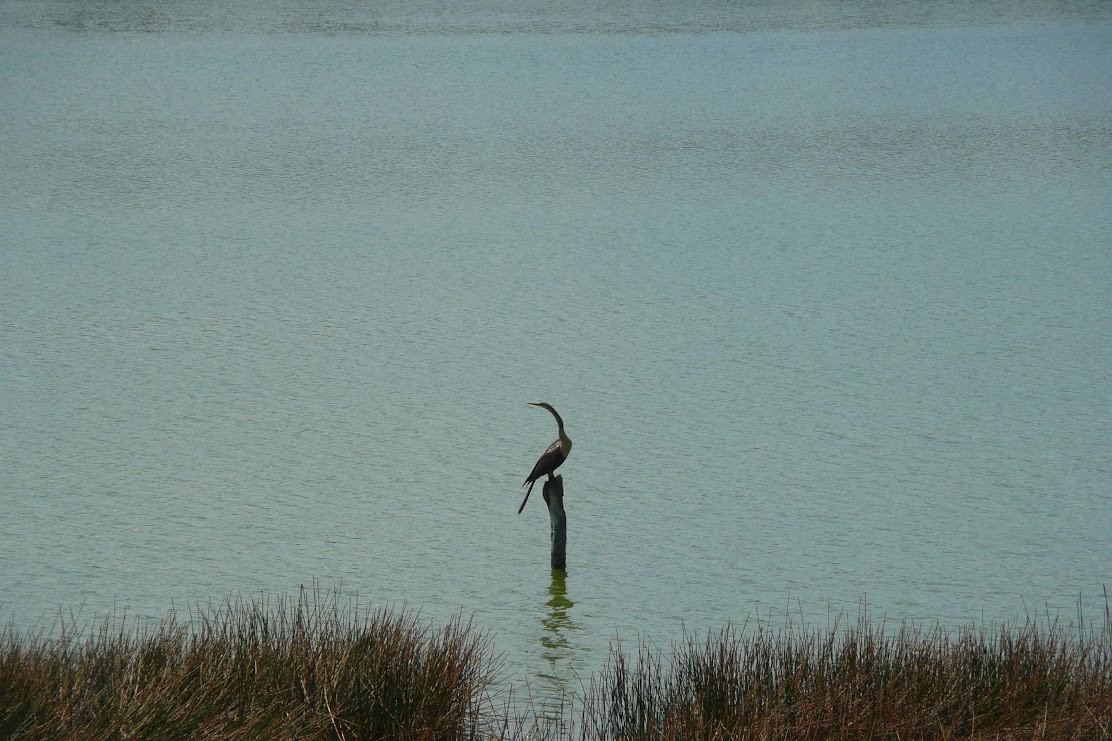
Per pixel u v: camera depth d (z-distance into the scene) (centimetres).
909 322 8900
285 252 11581
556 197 14375
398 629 3128
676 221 12988
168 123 19688
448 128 19512
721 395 7219
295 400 7156
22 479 5794
